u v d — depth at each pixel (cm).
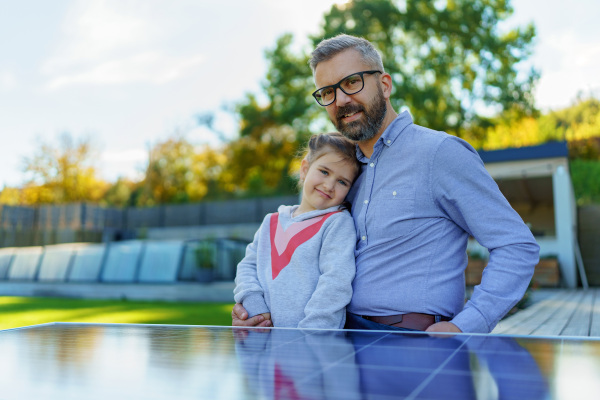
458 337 83
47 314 620
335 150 147
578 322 403
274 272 139
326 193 146
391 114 139
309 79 2097
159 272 989
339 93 132
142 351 75
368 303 124
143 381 55
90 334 98
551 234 1316
